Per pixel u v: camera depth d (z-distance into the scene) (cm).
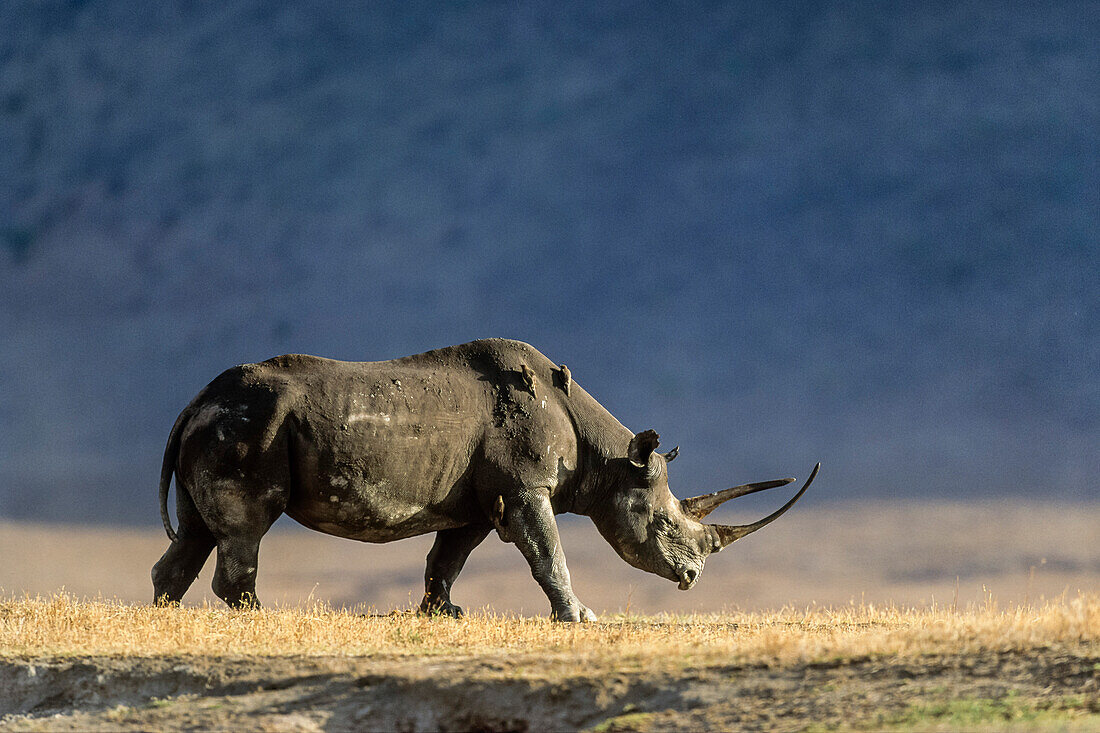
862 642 4131
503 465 6272
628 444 6606
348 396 6044
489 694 3809
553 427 6412
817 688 3659
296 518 6225
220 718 3825
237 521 5859
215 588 5881
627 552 6612
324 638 4741
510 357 6531
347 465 5978
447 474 6219
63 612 5397
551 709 3741
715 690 3716
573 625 5516
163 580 6162
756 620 6200
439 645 4631
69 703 4184
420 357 6462
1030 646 3912
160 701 4050
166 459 6138
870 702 3516
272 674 4128
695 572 6675
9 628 5034
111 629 4897
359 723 3797
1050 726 3189
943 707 3422
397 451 6059
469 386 6353
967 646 3978
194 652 4397
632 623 6022
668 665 3978
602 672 3894
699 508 6800
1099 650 3806
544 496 6319
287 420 5919
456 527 6469
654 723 3528
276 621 5138
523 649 4491
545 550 6228
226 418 5884
